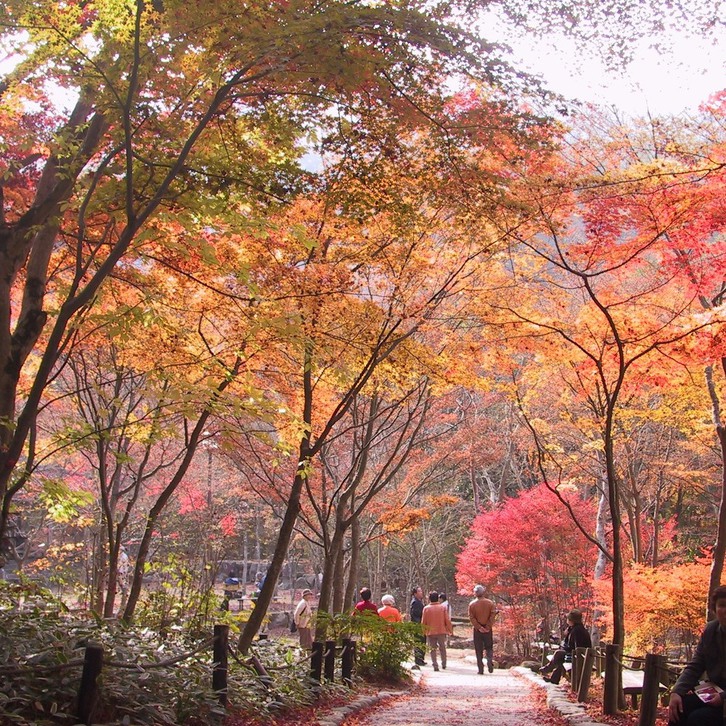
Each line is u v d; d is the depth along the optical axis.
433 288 12.95
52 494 8.80
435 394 15.12
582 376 13.70
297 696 9.74
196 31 6.54
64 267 10.04
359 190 8.05
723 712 5.29
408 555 39.94
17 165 8.16
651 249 10.52
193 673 7.49
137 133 6.99
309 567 47.31
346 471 23.98
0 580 9.24
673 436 22.30
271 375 12.23
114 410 12.77
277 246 10.45
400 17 6.40
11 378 7.16
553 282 11.99
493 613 20.53
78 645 6.98
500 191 8.31
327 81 6.80
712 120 10.13
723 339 10.57
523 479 41.31
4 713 5.13
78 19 7.92
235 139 7.94
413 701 13.01
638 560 22.53
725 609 5.50
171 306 9.80
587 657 11.49
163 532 24.27
